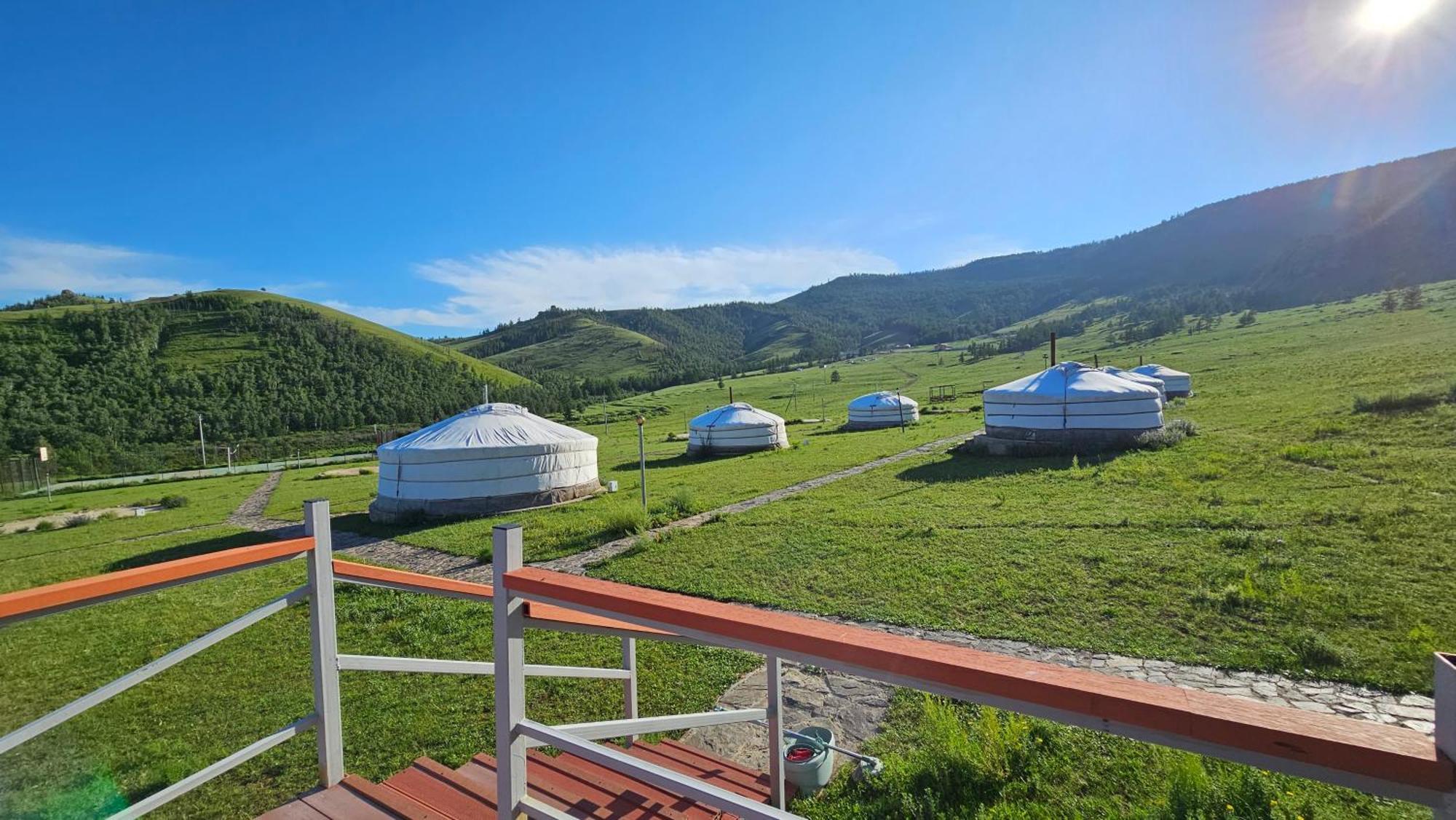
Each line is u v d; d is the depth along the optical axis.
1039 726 4.72
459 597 2.82
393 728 5.61
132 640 8.77
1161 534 9.90
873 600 8.15
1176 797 3.61
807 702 5.71
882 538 11.05
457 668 3.03
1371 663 5.71
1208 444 18.94
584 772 3.39
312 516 2.79
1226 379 41.03
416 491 18.44
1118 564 8.66
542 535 14.09
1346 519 9.91
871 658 1.47
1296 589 7.14
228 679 6.98
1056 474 16.67
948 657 1.41
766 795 3.65
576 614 2.12
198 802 4.62
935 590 8.26
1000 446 22.52
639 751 4.10
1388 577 7.50
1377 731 1.08
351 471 41.84
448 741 5.32
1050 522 11.23
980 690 1.36
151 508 28.78
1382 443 15.95
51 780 5.05
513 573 1.90
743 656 6.77
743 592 8.80
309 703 6.21
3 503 36.19
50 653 8.47
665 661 6.73
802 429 46.16
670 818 2.93
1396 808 3.60
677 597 1.72
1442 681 1.02
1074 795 3.96
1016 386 23.50
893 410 40.12
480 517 17.88
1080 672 1.32
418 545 14.52
